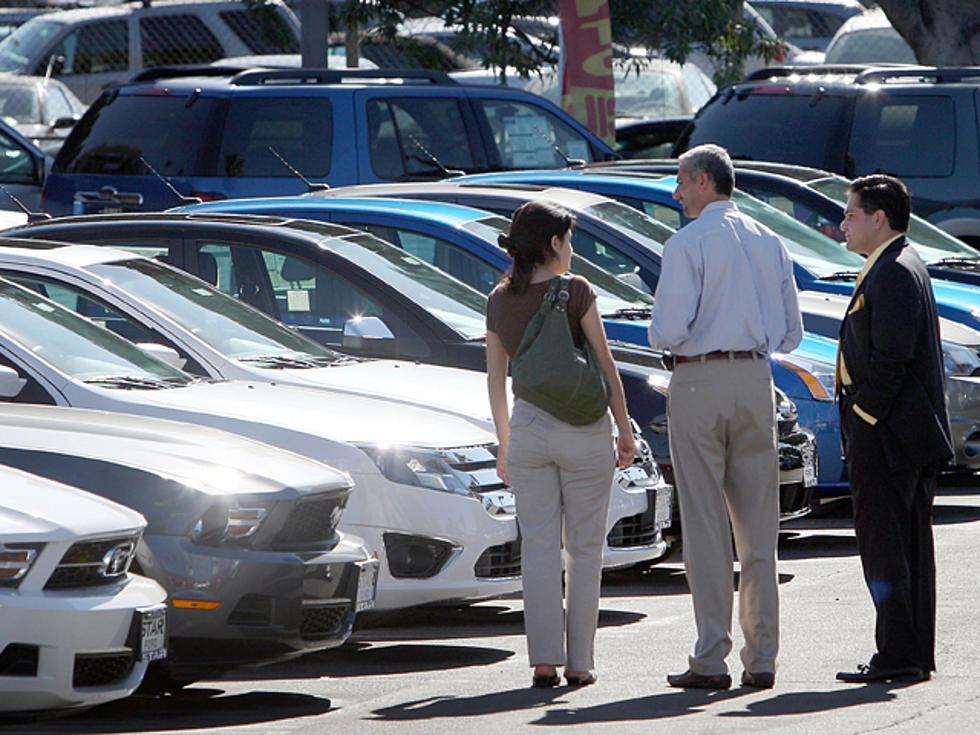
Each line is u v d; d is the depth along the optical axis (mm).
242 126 52812
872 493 23594
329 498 24062
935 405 23562
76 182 54281
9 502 20219
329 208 40281
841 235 50188
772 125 60219
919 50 71250
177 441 24281
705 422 23406
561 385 23328
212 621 22578
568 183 47469
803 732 20375
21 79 83000
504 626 30250
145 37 88250
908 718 21125
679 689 23672
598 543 24156
